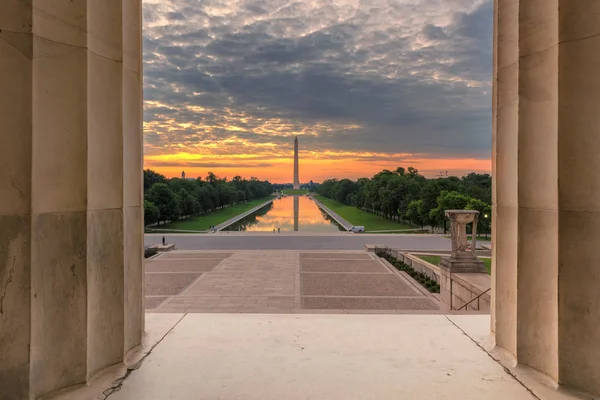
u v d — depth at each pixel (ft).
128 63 13.50
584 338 11.34
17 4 10.46
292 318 17.74
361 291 63.52
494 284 14.76
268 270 79.77
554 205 11.79
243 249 117.50
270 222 268.41
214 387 11.75
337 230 210.18
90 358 11.76
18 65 10.44
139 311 14.42
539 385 11.82
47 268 10.85
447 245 127.95
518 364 12.93
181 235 158.30
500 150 14.23
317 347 14.60
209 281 69.00
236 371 12.75
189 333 15.87
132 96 13.83
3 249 10.28
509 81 13.57
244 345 14.75
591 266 11.21
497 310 14.39
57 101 11.02
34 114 10.59
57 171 11.03
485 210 159.53
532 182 12.54
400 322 17.30
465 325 16.88
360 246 124.88
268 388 11.73
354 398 11.23
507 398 11.25
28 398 10.45
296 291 62.69
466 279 45.19
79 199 11.37
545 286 12.21
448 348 14.53
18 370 10.39
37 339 10.66
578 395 11.25
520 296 12.91
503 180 14.07
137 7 14.08
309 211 380.37
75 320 11.35
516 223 13.14
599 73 11.01
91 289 11.76
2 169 10.27
